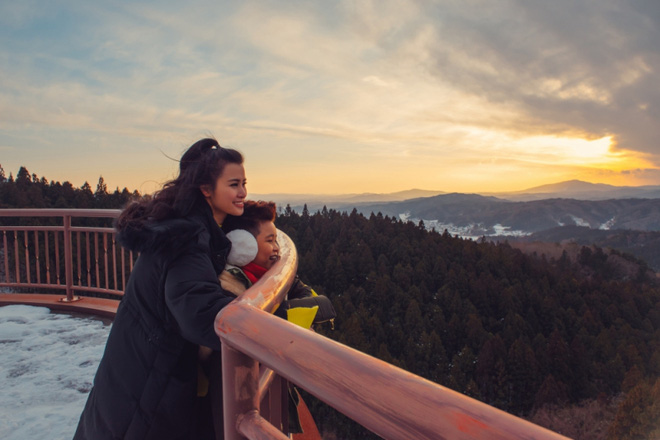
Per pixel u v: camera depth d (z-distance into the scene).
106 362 1.15
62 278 28.39
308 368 0.55
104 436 1.12
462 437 0.36
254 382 0.79
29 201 72.44
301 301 1.15
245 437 0.77
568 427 51.94
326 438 48.38
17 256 4.21
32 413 2.34
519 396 58.69
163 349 1.07
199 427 1.18
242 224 1.32
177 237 1.01
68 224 4.10
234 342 0.73
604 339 65.88
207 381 1.19
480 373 61.47
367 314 68.19
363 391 0.47
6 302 4.19
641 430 45.47
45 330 3.57
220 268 1.22
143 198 1.19
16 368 2.90
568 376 60.19
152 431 1.08
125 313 1.14
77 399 2.51
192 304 0.96
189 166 1.20
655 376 59.94
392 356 64.25
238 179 1.21
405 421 0.41
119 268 29.88
